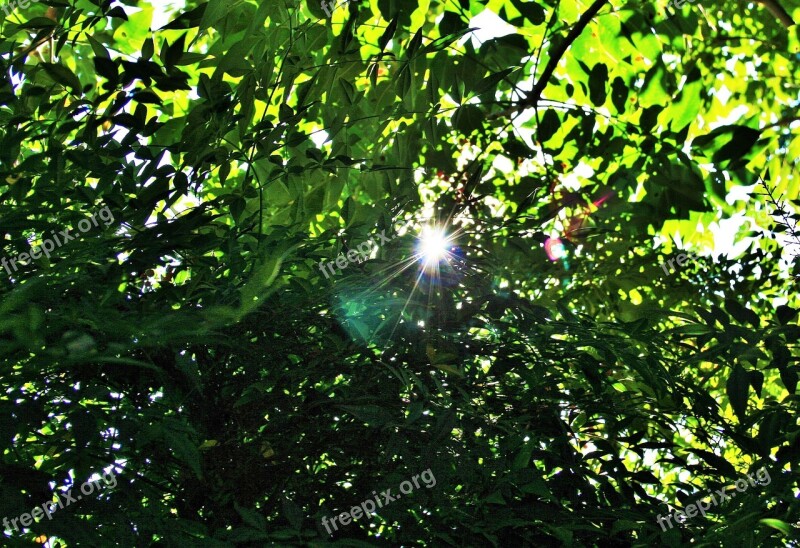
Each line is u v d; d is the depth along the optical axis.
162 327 1.14
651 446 1.69
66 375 1.46
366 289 1.68
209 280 1.72
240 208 1.85
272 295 1.58
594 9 3.65
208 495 1.52
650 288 3.32
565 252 2.82
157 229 1.55
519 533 1.42
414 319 1.73
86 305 1.23
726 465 1.58
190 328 1.15
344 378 1.69
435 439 1.40
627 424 1.72
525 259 2.66
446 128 3.46
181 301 1.63
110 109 1.99
